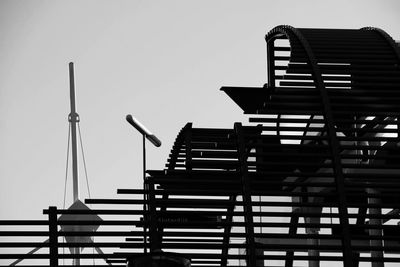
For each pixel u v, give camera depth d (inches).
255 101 623.8
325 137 599.2
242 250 699.4
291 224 555.2
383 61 671.1
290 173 581.6
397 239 553.0
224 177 600.1
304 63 659.4
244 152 590.6
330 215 559.2
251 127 618.2
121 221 546.3
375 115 615.2
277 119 614.2
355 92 632.4
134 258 417.1
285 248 546.3
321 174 580.1
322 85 626.8
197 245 561.6
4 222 529.3
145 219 563.2
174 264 417.4
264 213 559.2
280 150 657.0
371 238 552.1
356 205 563.8
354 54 679.1
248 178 575.5
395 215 562.3
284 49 719.1
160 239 570.6
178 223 557.0
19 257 524.1
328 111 608.1
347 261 539.8
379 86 641.0
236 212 564.7
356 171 673.0
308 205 565.3
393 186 575.5
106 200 550.0
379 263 657.0
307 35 709.9
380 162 663.1
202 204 566.3
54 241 530.9
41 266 526.9
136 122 620.4
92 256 534.9
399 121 611.2
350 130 603.5
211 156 638.5
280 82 631.8
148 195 578.2
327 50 677.3
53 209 539.2
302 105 617.3
